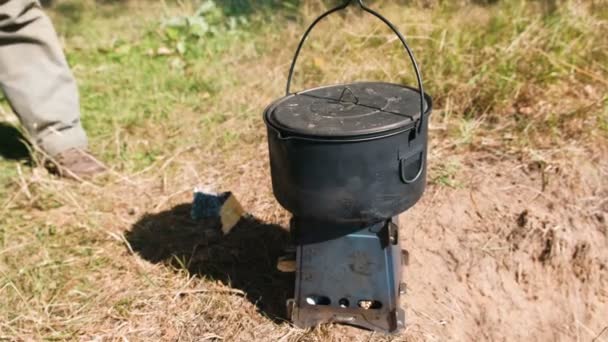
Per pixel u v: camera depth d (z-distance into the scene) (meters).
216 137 1.25
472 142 1.15
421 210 1.00
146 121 1.33
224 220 0.96
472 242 0.97
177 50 1.69
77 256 0.94
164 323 0.81
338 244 0.74
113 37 1.83
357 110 0.70
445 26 1.38
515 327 0.92
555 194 1.03
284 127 0.67
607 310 0.97
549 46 1.29
